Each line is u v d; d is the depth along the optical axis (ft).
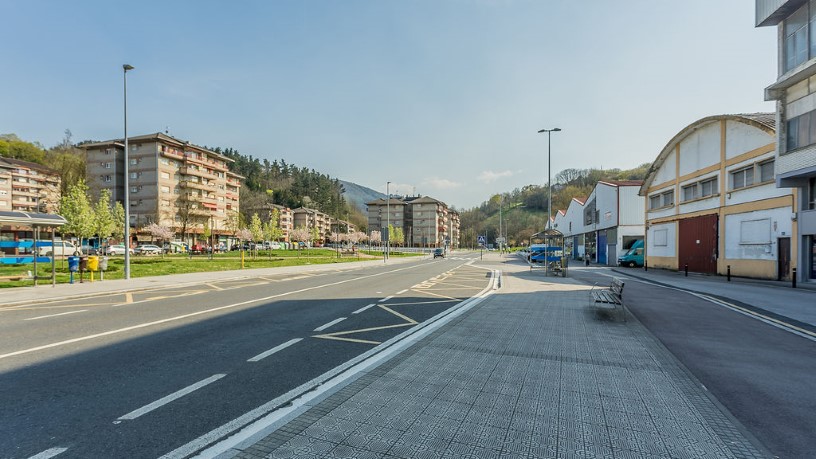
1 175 221.66
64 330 24.64
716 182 75.15
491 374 16.25
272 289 48.88
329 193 568.82
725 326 27.30
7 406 13.07
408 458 9.84
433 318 29.32
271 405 13.21
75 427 11.62
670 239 89.71
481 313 30.58
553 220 256.11
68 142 265.54
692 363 18.74
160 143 235.81
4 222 46.16
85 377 15.93
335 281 60.70
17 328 25.22
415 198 490.49
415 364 17.57
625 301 38.96
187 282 55.98
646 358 18.67
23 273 65.21
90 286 49.37
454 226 568.41
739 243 68.13
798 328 26.68
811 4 52.54
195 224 255.29
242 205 413.80
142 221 231.50
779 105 57.67
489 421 11.93
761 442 11.12
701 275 75.10
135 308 33.42
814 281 54.39
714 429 11.53
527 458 9.87
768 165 62.80
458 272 82.64
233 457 9.95
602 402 13.43
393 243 421.59
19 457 9.97
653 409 12.89
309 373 16.55
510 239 435.94
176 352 19.66
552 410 12.76
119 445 10.61
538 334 23.52
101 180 234.99
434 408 12.84
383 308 33.83
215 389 14.69
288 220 433.48
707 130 77.41
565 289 48.14
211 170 280.92
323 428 11.43
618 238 109.81
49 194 226.38
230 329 25.11
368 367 17.10
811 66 50.75
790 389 15.37
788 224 58.18
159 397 13.91
